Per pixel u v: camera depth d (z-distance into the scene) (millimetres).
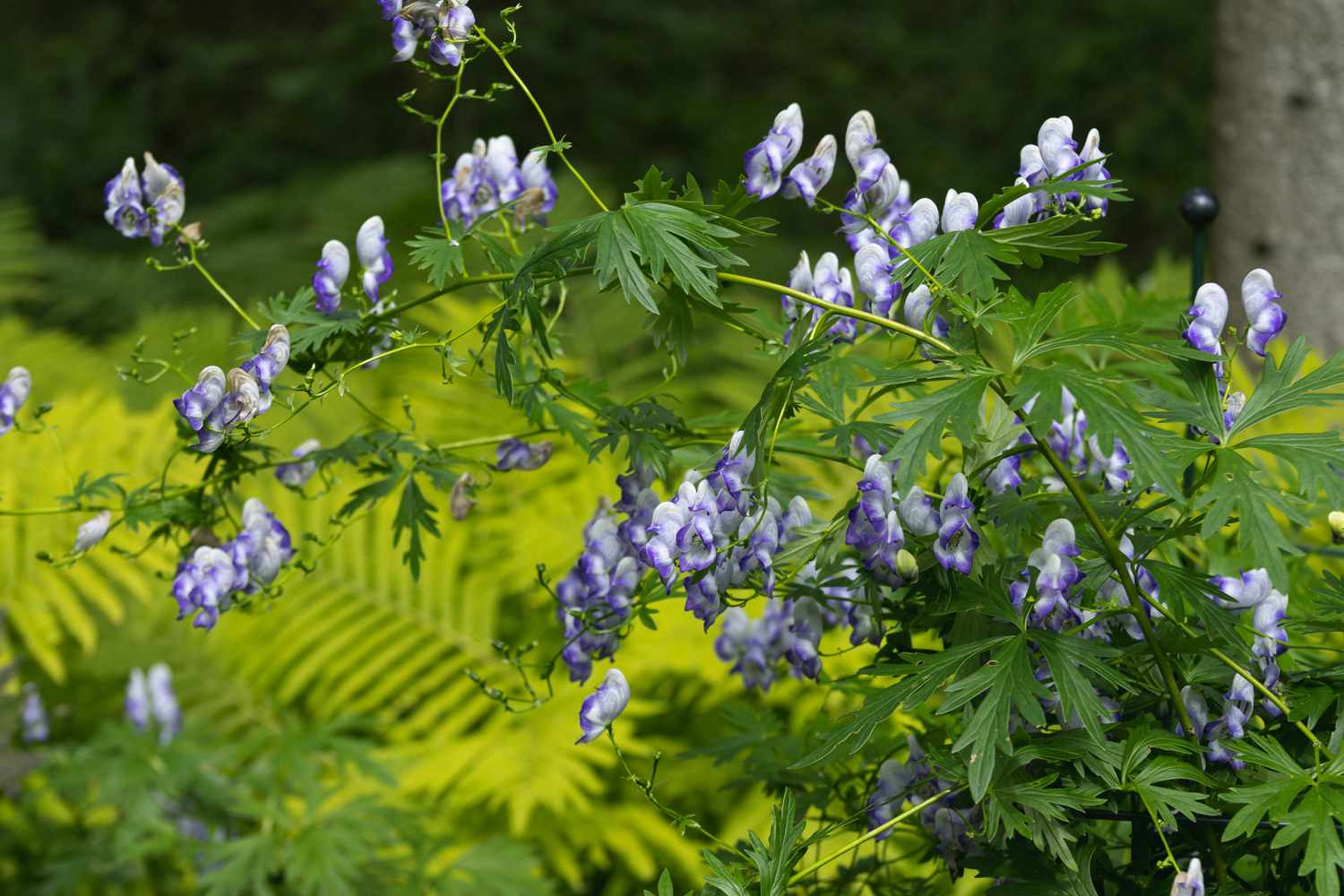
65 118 10867
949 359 1401
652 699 4012
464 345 4383
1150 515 1528
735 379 4672
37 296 7727
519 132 10695
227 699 4188
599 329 5016
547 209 1893
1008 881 1454
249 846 2814
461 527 4340
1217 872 1434
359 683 3945
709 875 1373
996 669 1348
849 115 10484
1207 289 1395
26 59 11469
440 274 1571
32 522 4035
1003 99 10102
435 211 7848
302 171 10508
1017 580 1478
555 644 4125
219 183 10633
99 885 3473
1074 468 1811
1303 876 1484
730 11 11414
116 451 4254
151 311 7098
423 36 1534
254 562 1721
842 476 3230
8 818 3537
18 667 3492
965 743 1313
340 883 2705
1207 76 9500
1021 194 1456
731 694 3643
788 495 1639
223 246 8359
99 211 10492
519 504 4316
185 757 3123
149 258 1760
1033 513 1517
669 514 1383
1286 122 3516
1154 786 1366
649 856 3814
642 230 1416
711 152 10320
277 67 11406
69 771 3088
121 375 1751
